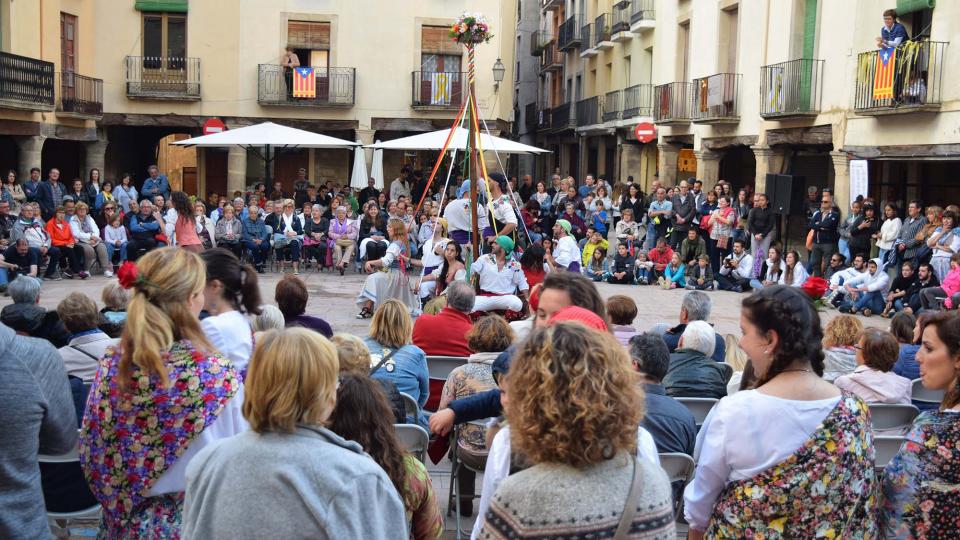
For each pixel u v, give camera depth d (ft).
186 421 10.46
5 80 73.10
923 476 10.12
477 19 37.19
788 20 67.46
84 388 16.29
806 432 9.50
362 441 10.25
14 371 10.71
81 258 58.59
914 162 61.16
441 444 17.93
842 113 61.41
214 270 13.51
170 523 10.64
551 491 7.57
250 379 8.61
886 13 55.36
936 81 52.54
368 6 96.89
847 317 20.74
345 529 8.37
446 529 18.26
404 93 98.17
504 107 102.68
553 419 7.61
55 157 92.17
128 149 104.73
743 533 9.61
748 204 66.39
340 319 45.06
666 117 87.35
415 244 64.85
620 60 106.93
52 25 83.82
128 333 10.41
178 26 94.99
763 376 10.04
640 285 63.62
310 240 64.28
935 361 11.03
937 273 49.37
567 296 11.90
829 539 9.53
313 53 97.25
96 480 10.74
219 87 95.35
